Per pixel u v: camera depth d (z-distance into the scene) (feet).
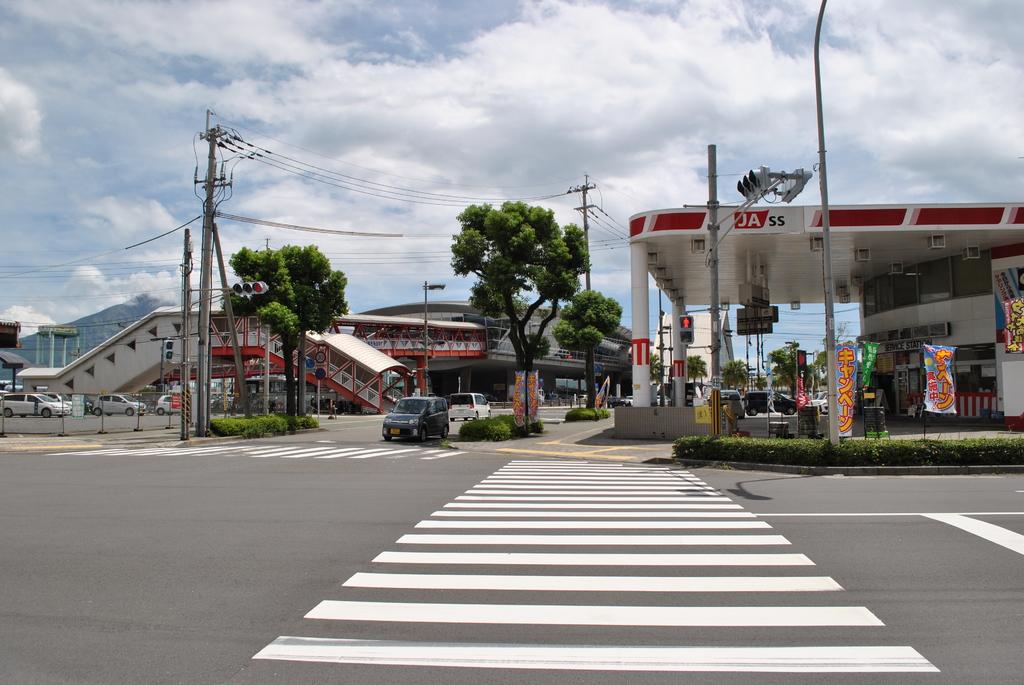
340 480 47.60
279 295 108.58
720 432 64.80
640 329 83.20
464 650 15.87
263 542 26.94
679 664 15.05
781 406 150.10
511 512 33.81
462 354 249.34
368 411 187.21
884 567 22.82
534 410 95.55
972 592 20.07
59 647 16.17
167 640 16.57
